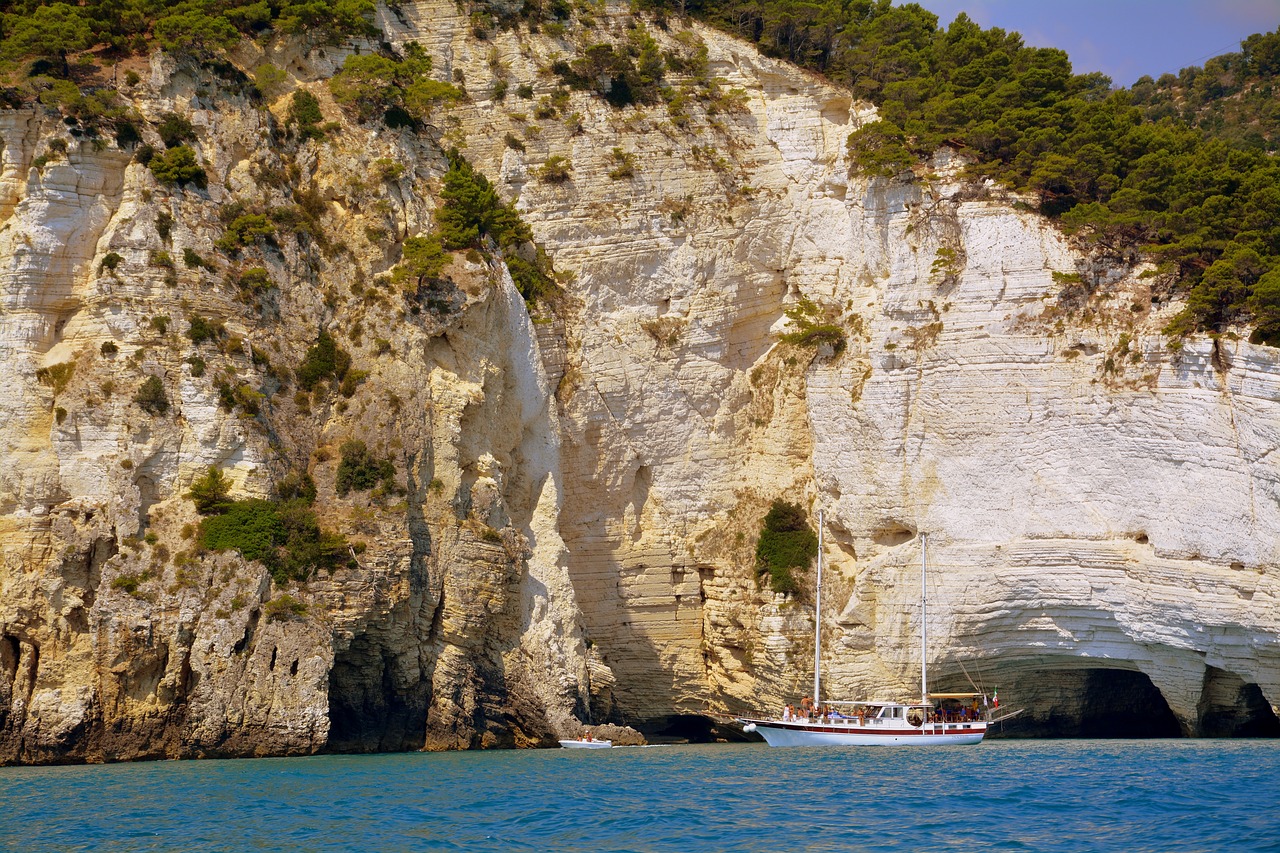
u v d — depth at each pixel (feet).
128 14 209.26
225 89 209.05
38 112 193.57
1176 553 198.18
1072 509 208.03
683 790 150.82
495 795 146.72
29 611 176.76
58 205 190.80
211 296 194.08
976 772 165.27
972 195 224.94
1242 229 216.74
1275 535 191.52
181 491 185.68
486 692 202.69
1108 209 221.25
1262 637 191.31
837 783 156.35
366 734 189.78
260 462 188.75
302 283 205.16
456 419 207.00
